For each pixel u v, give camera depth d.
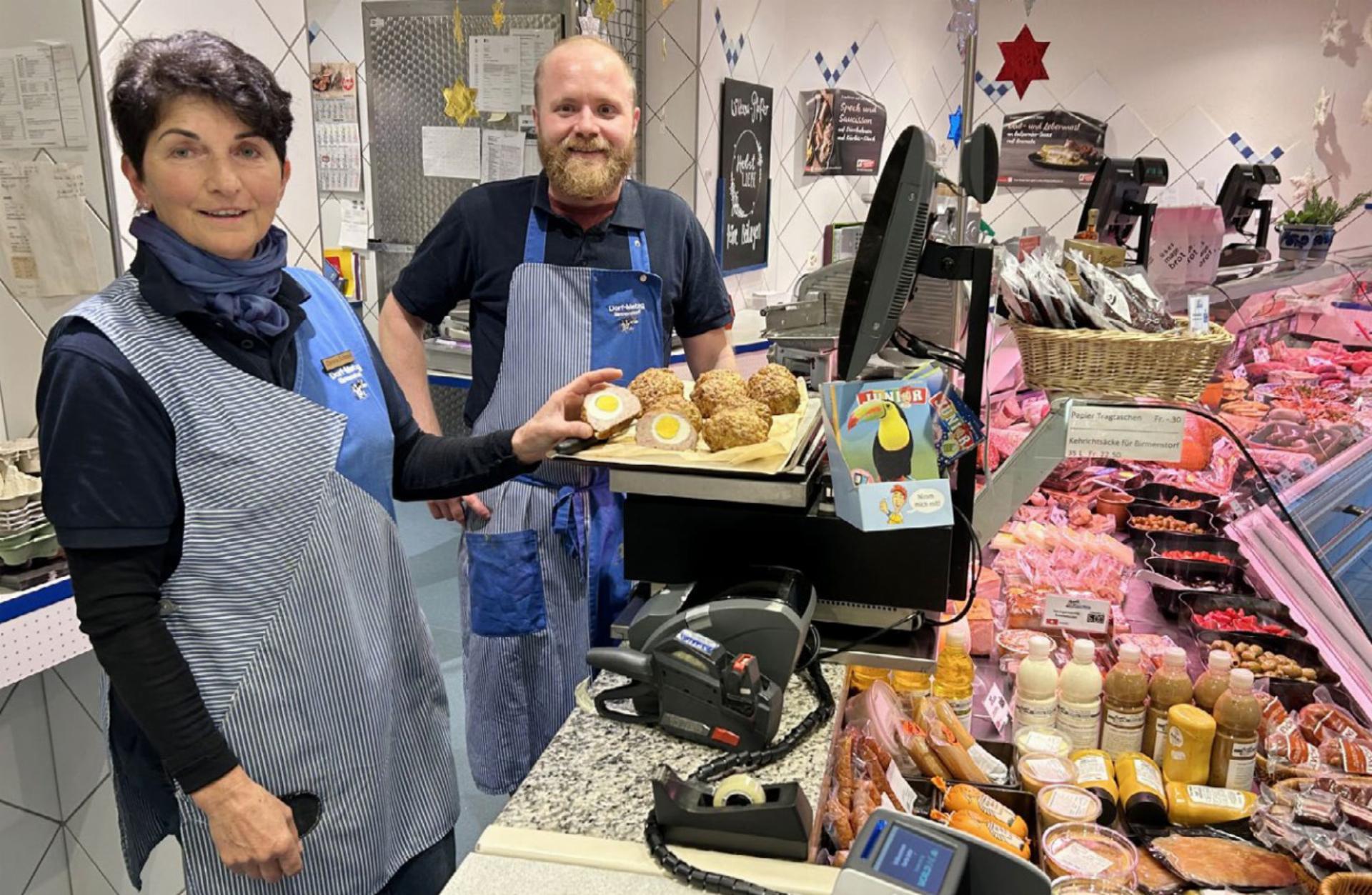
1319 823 1.42
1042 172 5.99
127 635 1.21
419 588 4.05
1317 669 1.85
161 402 1.23
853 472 1.31
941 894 0.81
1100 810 1.45
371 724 1.46
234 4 2.15
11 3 1.90
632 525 1.53
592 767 1.26
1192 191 5.76
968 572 1.57
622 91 2.10
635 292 2.13
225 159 1.22
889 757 1.52
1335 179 5.47
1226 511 2.46
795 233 5.45
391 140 4.35
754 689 1.25
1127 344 1.40
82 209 1.95
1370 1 5.18
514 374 2.15
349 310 1.56
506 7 3.89
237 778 1.28
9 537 1.71
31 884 1.96
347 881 1.46
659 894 1.05
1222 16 5.50
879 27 5.76
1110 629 2.02
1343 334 3.42
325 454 1.37
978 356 1.46
